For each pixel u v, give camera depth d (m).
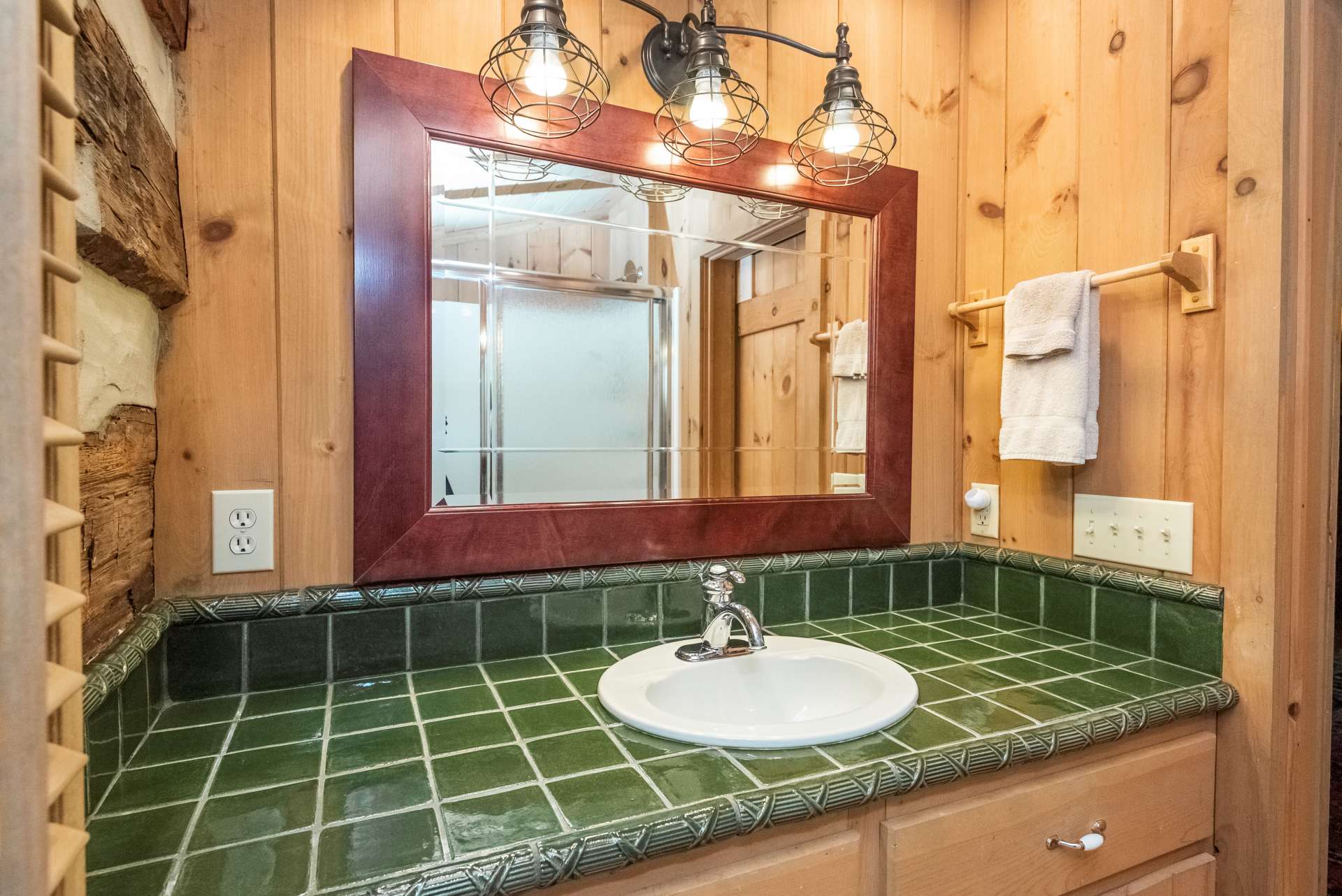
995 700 0.88
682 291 1.16
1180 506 1.03
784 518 1.23
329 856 0.53
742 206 1.20
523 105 1.02
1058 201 1.21
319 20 0.92
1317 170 0.94
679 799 0.62
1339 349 1.02
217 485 0.89
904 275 1.32
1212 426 0.99
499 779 0.66
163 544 0.86
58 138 0.36
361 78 0.92
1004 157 1.31
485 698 0.88
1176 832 0.93
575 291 1.08
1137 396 1.09
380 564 0.95
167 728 0.78
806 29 1.24
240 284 0.89
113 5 0.64
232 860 0.53
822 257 1.26
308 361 0.92
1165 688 0.93
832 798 0.65
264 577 0.91
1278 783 0.92
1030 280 1.22
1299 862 0.96
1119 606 1.10
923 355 1.37
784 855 0.67
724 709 1.01
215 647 0.87
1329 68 0.96
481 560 1.01
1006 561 1.30
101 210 0.59
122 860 0.53
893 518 1.33
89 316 0.63
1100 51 1.14
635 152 1.10
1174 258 0.97
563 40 0.91
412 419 0.96
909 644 1.12
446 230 0.99
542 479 1.06
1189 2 1.02
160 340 0.85
